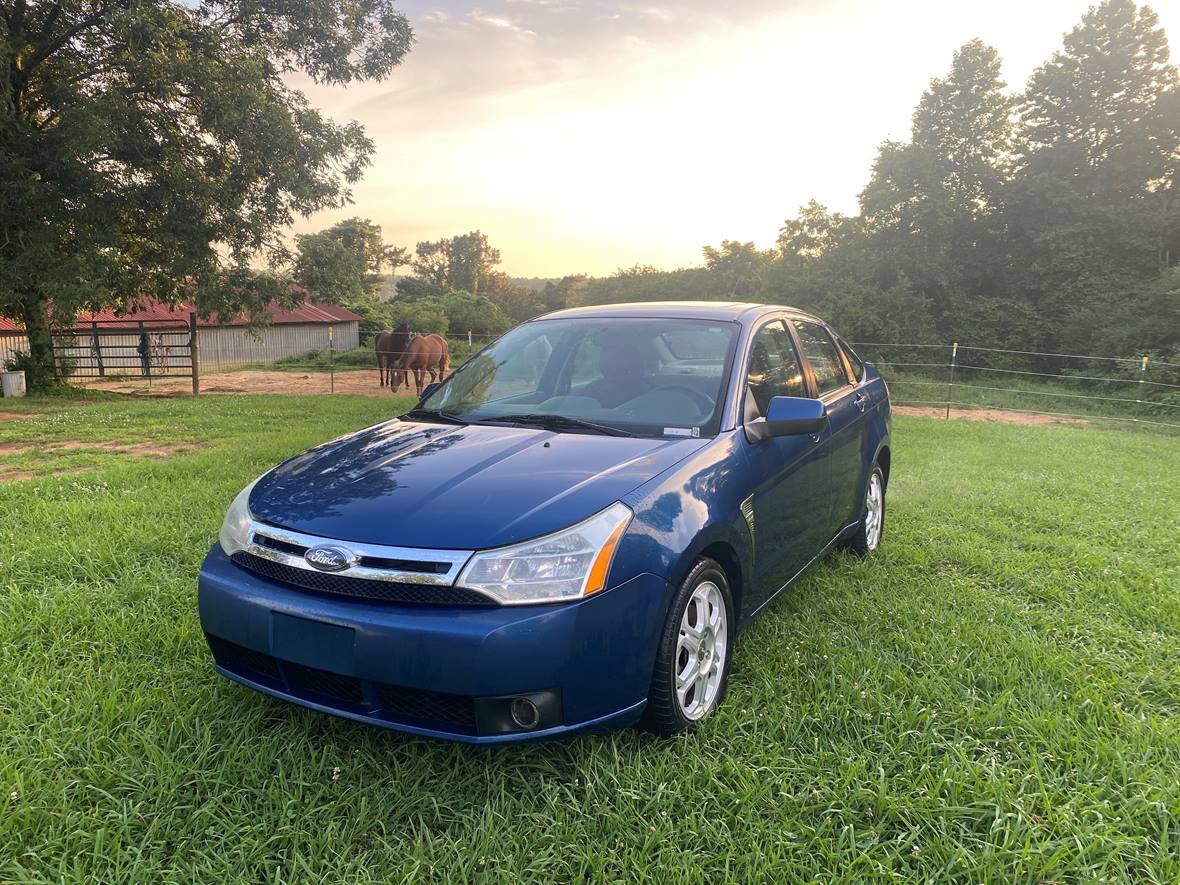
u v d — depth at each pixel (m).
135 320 33.22
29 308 18.50
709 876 2.04
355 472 2.84
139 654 3.25
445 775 2.45
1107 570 4.55
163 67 15.56
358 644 2.27
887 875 2.02
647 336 3.75
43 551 4.45
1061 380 21.50
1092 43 26.16
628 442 3.02
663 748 2.60
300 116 17.64
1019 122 28.16
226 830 2.18
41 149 15.61
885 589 4.23
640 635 2.41
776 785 2.42
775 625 3.66
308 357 35.56
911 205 26.45
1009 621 3.79
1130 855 2.11
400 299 75.38
